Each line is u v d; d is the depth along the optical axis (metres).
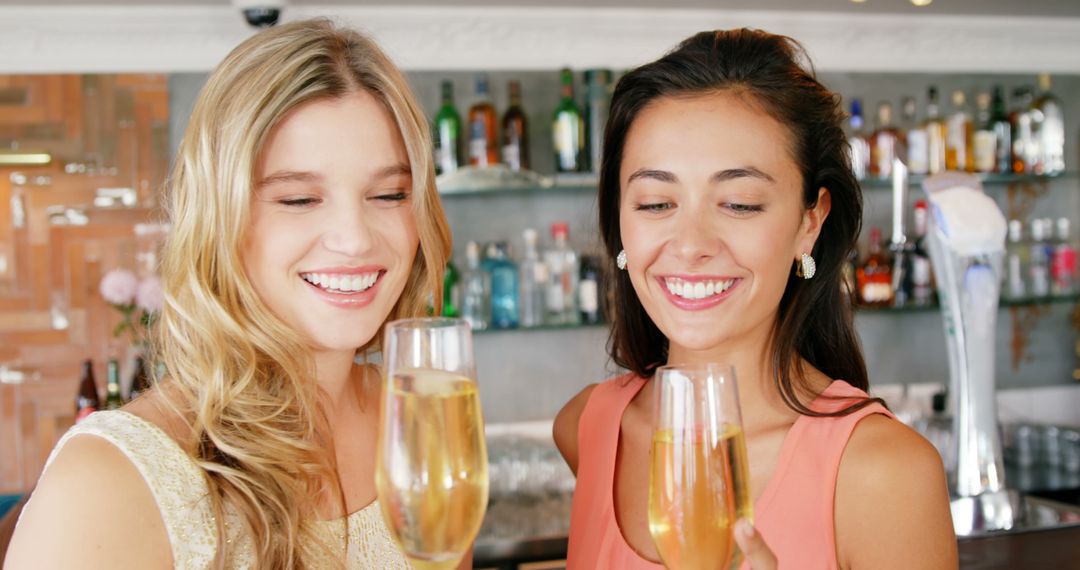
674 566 0.97
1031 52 4.37
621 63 4.03
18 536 1.12
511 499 3.52
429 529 0.93
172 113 3.90
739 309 1.35
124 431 1.18
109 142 3.88
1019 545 2.61
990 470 2.82
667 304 1.38
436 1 3.77
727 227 1.34
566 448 1.72
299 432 1.30
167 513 1.16
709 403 0.95
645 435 1.49
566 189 4.05
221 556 1.19
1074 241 4.53
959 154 4.20
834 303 1.51
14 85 3.84
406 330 0.94
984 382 2.83
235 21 3.84
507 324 3.92
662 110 1.36
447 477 0.93
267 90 1.22
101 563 1.10
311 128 1.24
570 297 3.96
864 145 4.11
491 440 3.93
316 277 1.26
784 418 1.42
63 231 3.89
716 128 1.33
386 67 1.28
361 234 1.25
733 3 3.90
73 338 3.91
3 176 3.86
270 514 1.24
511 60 3.98
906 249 4.16
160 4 3.71
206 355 1.26
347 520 1.34
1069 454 3.95
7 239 3.87
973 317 2.80
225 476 1.22
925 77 4.33
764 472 1.40
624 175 1.42
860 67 4.23
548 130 4.07
